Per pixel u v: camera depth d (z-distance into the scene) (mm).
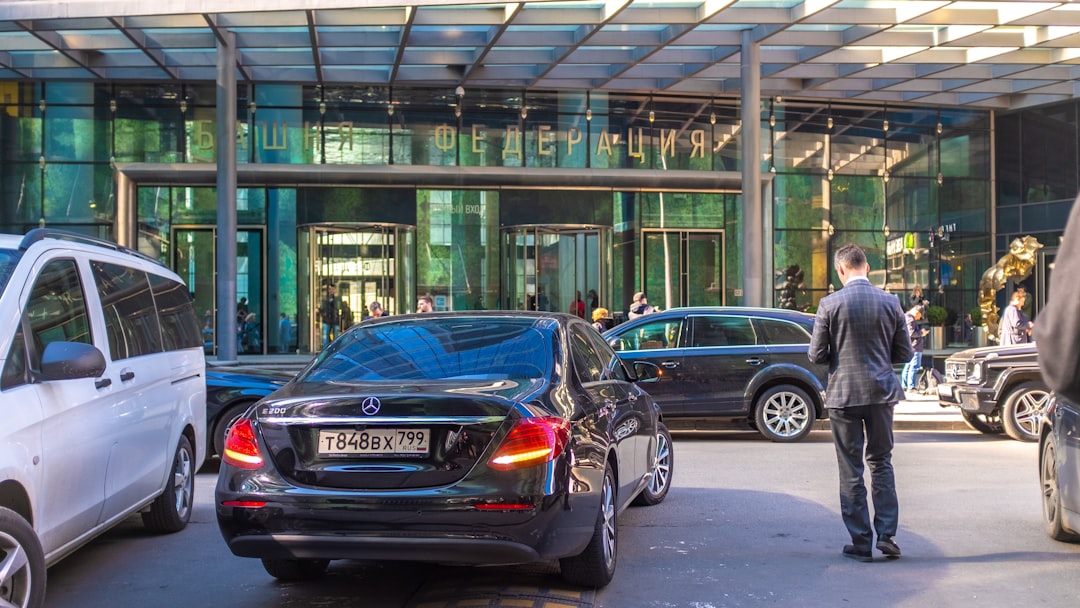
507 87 24672
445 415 4598
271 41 19672
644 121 25250
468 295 25297
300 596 5320
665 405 12289
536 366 5328
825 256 26125
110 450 5449
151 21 18109
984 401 12492
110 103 24031
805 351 12336
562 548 4723
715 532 6945
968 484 8977
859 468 6121
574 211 25594
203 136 24172
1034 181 27219
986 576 5695
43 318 4906
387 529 4527
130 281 6383
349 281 24844
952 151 27219
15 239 5113
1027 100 25688
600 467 5141
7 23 17844
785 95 24781
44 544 4621
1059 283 1920
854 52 20375
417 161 24578
